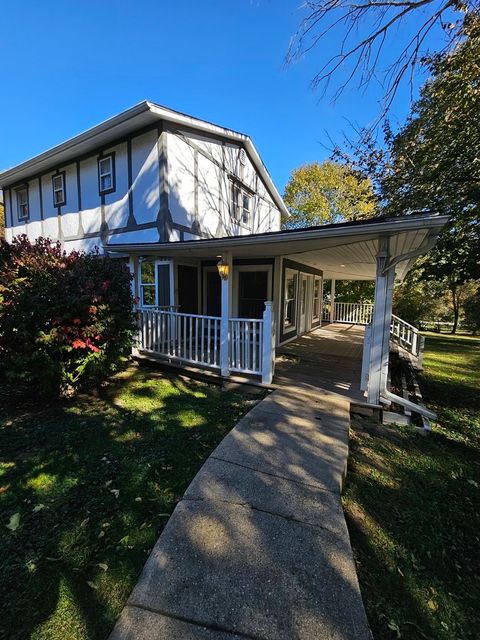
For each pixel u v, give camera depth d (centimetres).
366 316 1628
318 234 422
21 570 191
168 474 292
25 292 445
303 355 790
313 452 321
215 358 587
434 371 830
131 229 845
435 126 596
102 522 232
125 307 561
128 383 577
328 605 167
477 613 179
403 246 500
